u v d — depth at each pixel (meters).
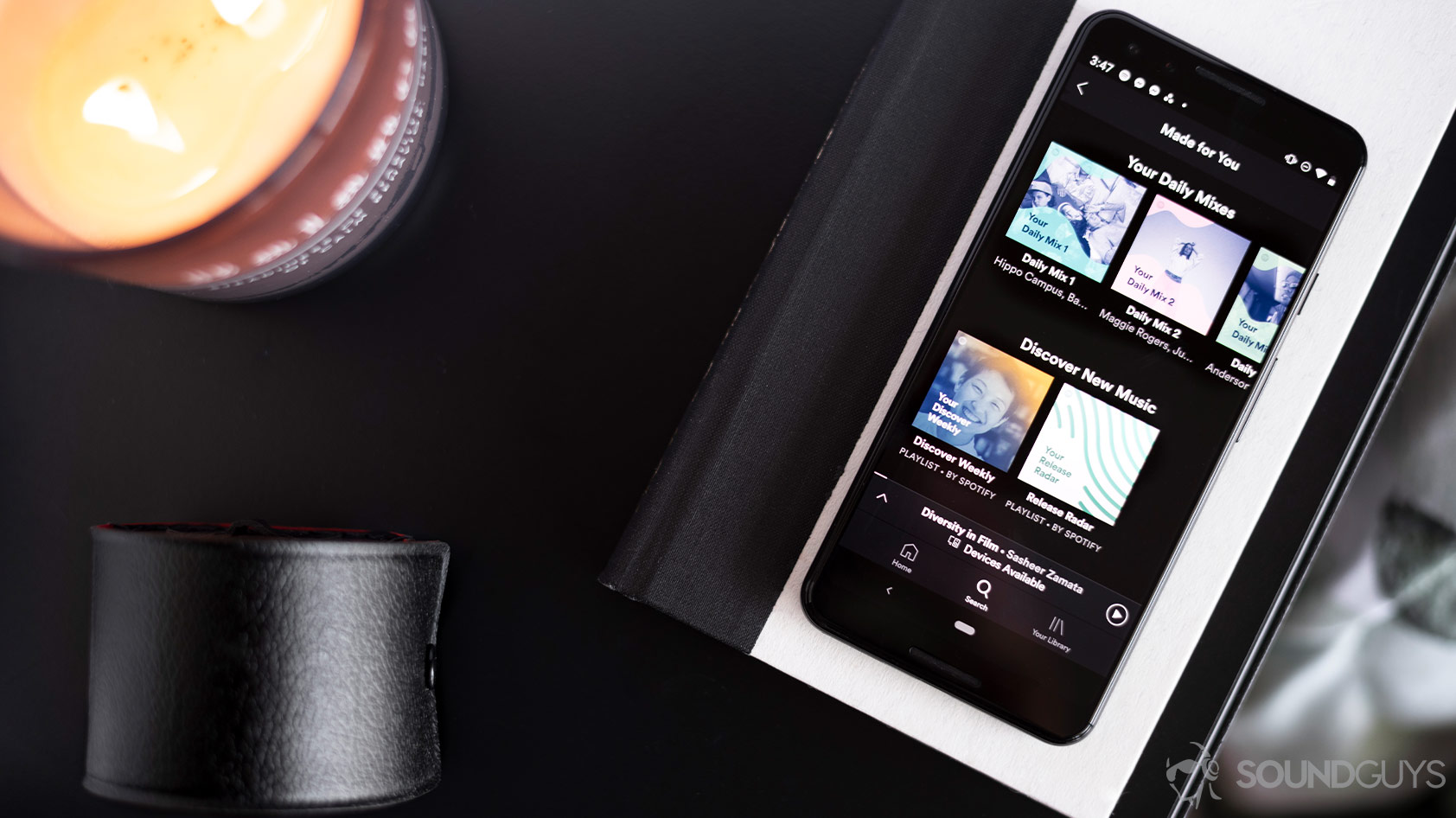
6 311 0.31
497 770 0.31
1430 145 0.30
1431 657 0.32
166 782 0.23
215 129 0.20
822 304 0.30
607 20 0.32
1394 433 0.32
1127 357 0.29
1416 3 0.30
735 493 0.29
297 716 0.24
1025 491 0.29
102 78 0.19
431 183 0.31
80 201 0.19
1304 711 0.33
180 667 0.24
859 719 0.31
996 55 0.30
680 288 0.32
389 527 0.31
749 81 0.32
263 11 0.20
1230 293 0.29
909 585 0.29
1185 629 0.30
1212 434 0.29
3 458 0.31
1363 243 0.30
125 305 0.31
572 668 0.31
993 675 0.29
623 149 0.32
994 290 0.29
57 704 0.30
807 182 0.30
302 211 0.23
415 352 0.31
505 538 0.31
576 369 0.31
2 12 0.19
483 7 0.32
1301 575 0.31
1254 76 0.29
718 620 0.29
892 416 0.29
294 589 0.24
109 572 0.25
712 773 0.31
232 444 0.31
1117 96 0.29
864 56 0.32
